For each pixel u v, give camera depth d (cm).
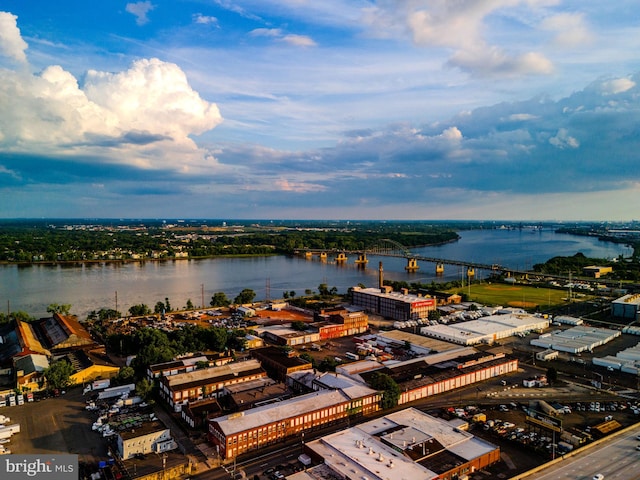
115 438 12562
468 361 18038
